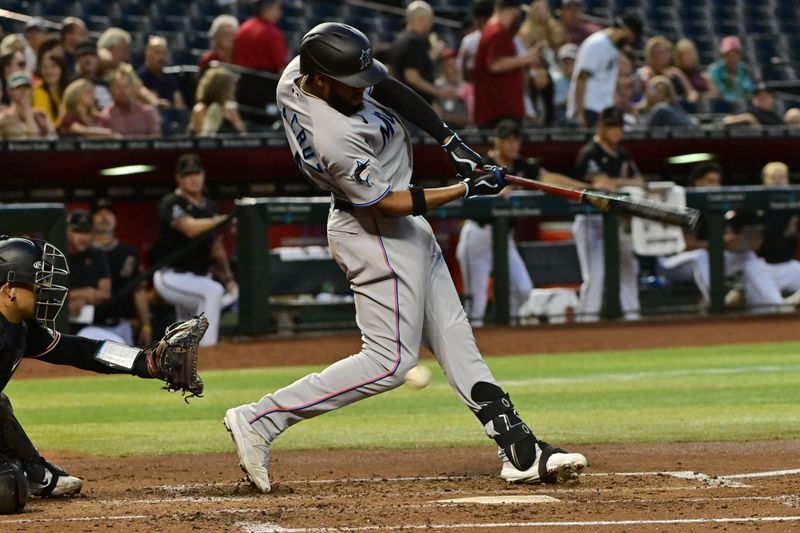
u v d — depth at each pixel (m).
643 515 13.98
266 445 16.38
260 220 41.22
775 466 18.17
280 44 49.44
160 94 49.53
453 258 46.09
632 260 45.91
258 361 37.75
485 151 47.12
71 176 44.50
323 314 43.25
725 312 47.34
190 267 40.94
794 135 54.56
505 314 44.62
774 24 80.75
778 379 31.25
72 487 16.08
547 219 47.22
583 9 77.12
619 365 35.75
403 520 13.80
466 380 16.73
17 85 43.00
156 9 64.75
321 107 15.70
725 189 46.31
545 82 53.25
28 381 35.16
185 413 26.83
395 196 15.74
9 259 15.12
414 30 47.72
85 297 39.44
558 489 16.12
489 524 13.49
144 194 46.56
